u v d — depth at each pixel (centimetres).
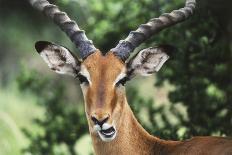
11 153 1825
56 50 1184
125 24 1662
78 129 1658
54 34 2873
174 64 1562
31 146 1659
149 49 1182
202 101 1530
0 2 2980
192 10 1248
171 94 1556
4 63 2873
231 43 1577
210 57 1547
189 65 1561
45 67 2752
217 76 1556
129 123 1170
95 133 1143
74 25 1205
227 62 1561
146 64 1190
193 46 1552
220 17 1542
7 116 1944
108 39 1697
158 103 1973
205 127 1504
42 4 1249
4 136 1888
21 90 1798
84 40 1185
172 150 1184
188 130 1522
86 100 1134
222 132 1484
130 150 1168
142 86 2106
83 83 1148
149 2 1625
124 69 1154
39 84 1778
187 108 1539
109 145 1150
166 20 1223
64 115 1700
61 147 1739
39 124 1697
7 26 2961
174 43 1555
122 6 1669
